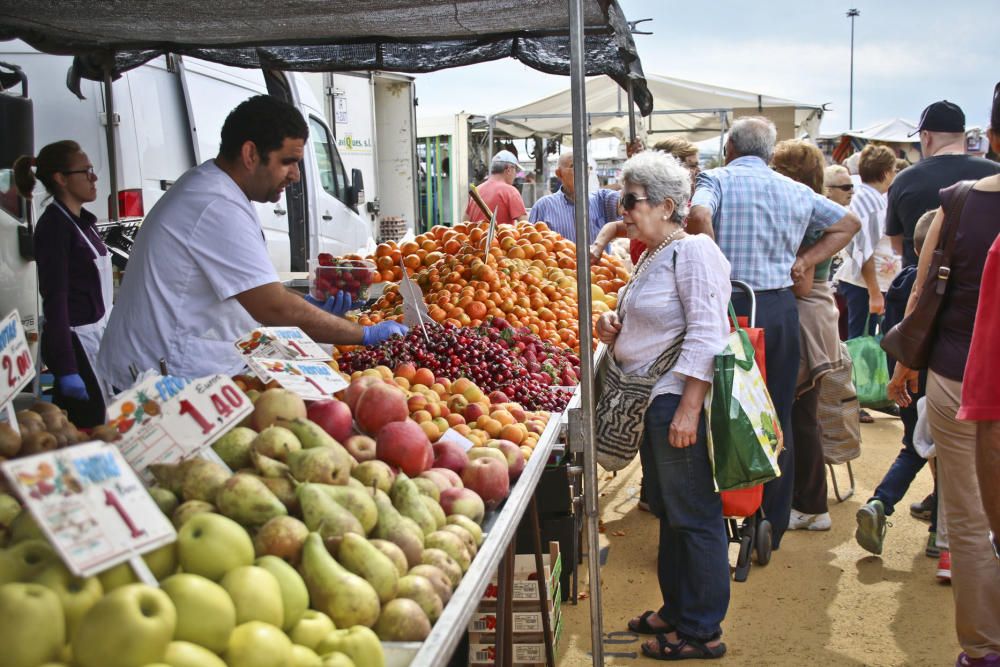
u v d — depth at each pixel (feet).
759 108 51.60
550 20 14.12
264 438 6.64
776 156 17.03
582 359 10.79
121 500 4.96
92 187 14.90
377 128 44.80
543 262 17.75
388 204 45.29
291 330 8.45
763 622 13.46
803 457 16.92
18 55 18.92
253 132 10.04
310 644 5.35
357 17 14.03
